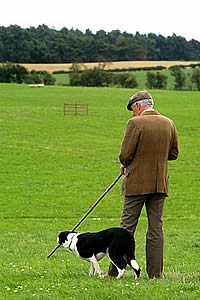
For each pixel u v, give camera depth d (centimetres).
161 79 15662
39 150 5756
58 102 10456
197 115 9031
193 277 1062
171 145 1077
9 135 6600
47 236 2252
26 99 10825
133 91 13038
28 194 3828
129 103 1080
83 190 4016
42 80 16100
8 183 4222
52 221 2895
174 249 1823
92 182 4331
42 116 8256
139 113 1074
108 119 8275
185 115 8994
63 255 1606
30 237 2212
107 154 5712
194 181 4462
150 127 1039
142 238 2084
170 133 1057
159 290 895
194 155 5822
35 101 10544
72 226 2667
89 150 5906
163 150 1046
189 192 3997
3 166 4891
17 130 6969
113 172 4784
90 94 11969
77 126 7531
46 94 11788
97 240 1021
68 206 3453
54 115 8444
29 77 16400
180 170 4972
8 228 2600
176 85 15600
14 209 3331
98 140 6581
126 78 15838
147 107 1072
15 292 934
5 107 9319
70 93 12081
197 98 11769
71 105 9875
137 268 991
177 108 9938
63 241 1070
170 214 3238
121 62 18850
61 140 6475
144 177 1038
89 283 960
